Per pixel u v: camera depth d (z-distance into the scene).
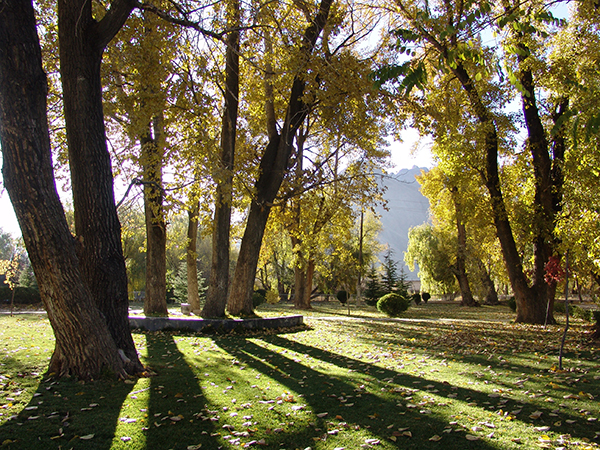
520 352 9.38
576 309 21.34
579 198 14.37
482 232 22.83
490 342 11.08
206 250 44.16
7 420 4.09
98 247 6.32
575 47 13.74
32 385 5.27
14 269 17.59
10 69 4.96
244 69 14.77
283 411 4.74
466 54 4.27
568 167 14.66
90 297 5.71
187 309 17.98
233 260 44.00
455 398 5.29
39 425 4.02
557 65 14.16
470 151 16.48
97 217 6.33
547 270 14.21
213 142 9.67
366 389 5.75
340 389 5.74
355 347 10.04
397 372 6.96
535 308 17.19
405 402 5.11
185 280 30.55
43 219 5.18
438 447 3.71
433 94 15.98
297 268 29.05
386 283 36.72
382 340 11.43
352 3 15.06
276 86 14.44
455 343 10.91
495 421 4.38
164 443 3.76
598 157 12.67
